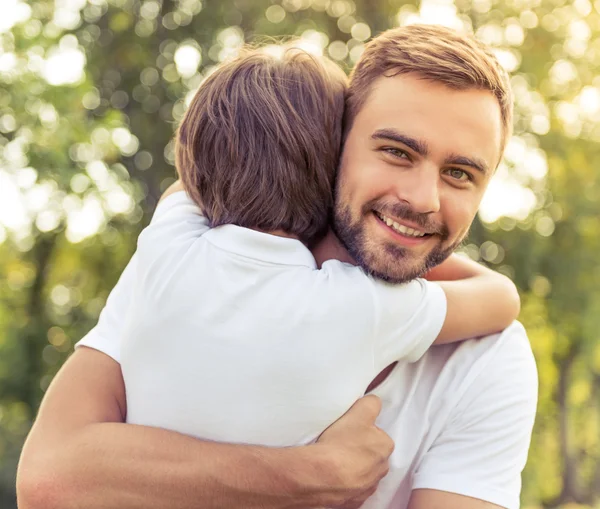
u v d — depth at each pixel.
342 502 1.54
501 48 12.80
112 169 11.77
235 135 1.67
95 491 1.49
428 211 1.55
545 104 13.06
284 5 12.39
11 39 9.96
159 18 12.56
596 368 16.12
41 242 12.55
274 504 1.49
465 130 1.55
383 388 1.71
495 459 1.71
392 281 1.62
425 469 1.70
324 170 1.68
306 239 1.73
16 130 10.07
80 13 12.09
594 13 12.66
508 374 1.75
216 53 12.52
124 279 1.81
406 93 1.56
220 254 1.61
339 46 12.42
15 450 12.28
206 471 1.47
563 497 18.09
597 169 13.20
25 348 12.62
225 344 1.54
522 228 13.21
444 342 1.73
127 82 12.55
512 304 1.80
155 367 1.58
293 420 1.55
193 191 1.73
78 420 1.60
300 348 1.54
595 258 13.23
